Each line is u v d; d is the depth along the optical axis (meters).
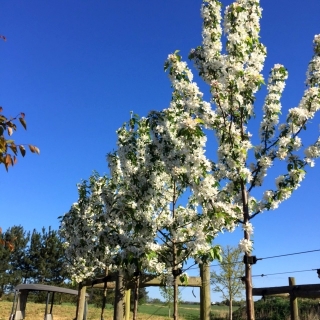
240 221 5.34
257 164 5.52
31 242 38.09
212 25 6.01
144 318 22.61
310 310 13.98
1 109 3.19
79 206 11.34
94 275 11.85
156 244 7.14
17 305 14.73
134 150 7.79
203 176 5.52
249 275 5.07
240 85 5.41
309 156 5.28
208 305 8.75
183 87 6.17
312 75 5.54
